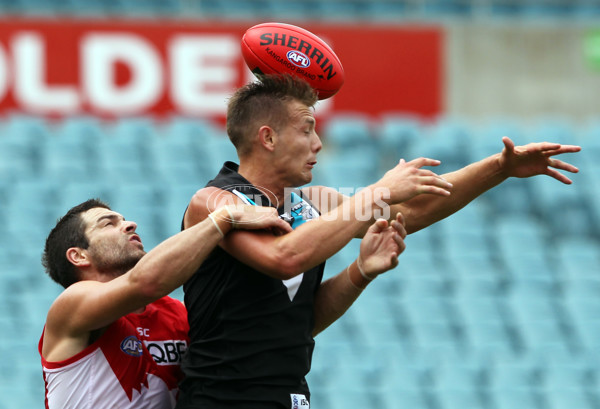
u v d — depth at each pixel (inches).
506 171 432.1
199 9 1777.8
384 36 1670.8
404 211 442.6
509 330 1366.9
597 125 1712.6
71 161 1542.8
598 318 1392.7
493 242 1493.6
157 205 1497.3
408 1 1843.0
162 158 1557.6
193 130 1590.8
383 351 1291.8
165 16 1721.2
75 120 1582.2
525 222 1533.0
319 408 1203.2
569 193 1581.0
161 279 378.3
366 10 1839.3
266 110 402.9
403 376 1256.8
